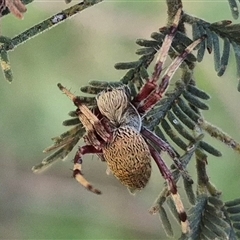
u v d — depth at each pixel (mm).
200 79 224
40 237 263
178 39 105
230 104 227
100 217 261
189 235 101
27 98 271
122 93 104
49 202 267
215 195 104
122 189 262
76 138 107
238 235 103
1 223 265
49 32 262
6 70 100
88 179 260
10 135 273
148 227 257
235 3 101
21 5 79
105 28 257
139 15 255
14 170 272
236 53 102
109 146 104
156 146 108
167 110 104
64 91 105
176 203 104
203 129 105
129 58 257
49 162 107
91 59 261
